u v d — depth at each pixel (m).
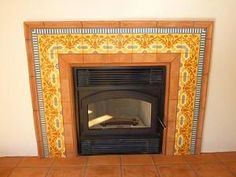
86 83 1.83
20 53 1.75
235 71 1.84
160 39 1.72
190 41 1.73
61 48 1.72
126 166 1.83
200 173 1.75
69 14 1.67
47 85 1.79
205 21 1.69
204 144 2.01
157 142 1.99
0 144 1.94
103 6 1.67
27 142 1.94
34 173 1.75
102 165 1.85
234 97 1.90
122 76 1.82
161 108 1.91
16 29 1.70
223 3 1.70
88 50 1.72
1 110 1.86
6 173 1.75
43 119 1.86
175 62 1.77
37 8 1.66
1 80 1.79
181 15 1.71
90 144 1.97
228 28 1.75
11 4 1.65
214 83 1.86
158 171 1.77
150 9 1.68
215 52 1.79
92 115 2.00
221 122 1.95
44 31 1.68
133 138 1.97
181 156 1.97
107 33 1.69
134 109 2.04
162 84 1.85
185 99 1.86
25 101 1.85
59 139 1.91
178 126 1.92
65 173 1.75
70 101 1.83
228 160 1.91
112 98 1.87
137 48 1.73
